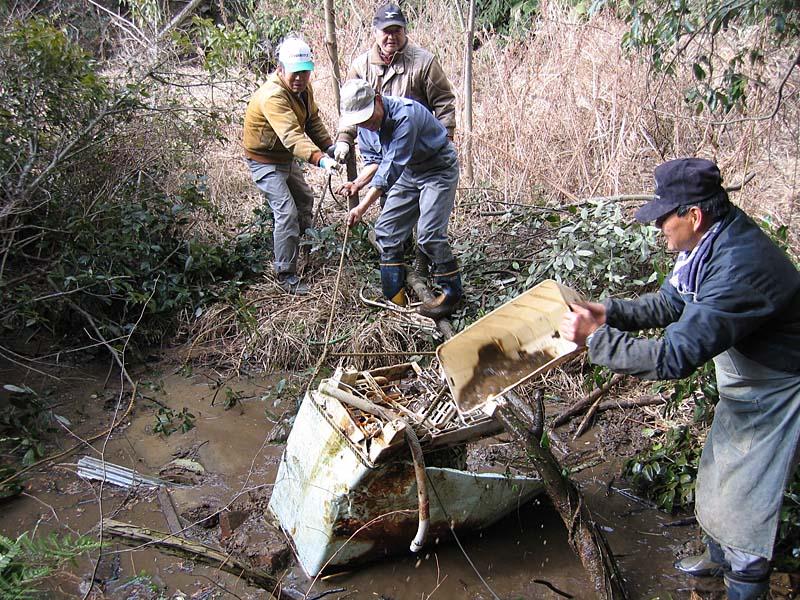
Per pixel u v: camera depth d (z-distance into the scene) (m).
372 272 5.32
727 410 2.56
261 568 3.10
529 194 6.16
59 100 4.86
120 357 4.67
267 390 4.57
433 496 3.01
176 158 5.83
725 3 4.09
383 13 4.63
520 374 2.83
